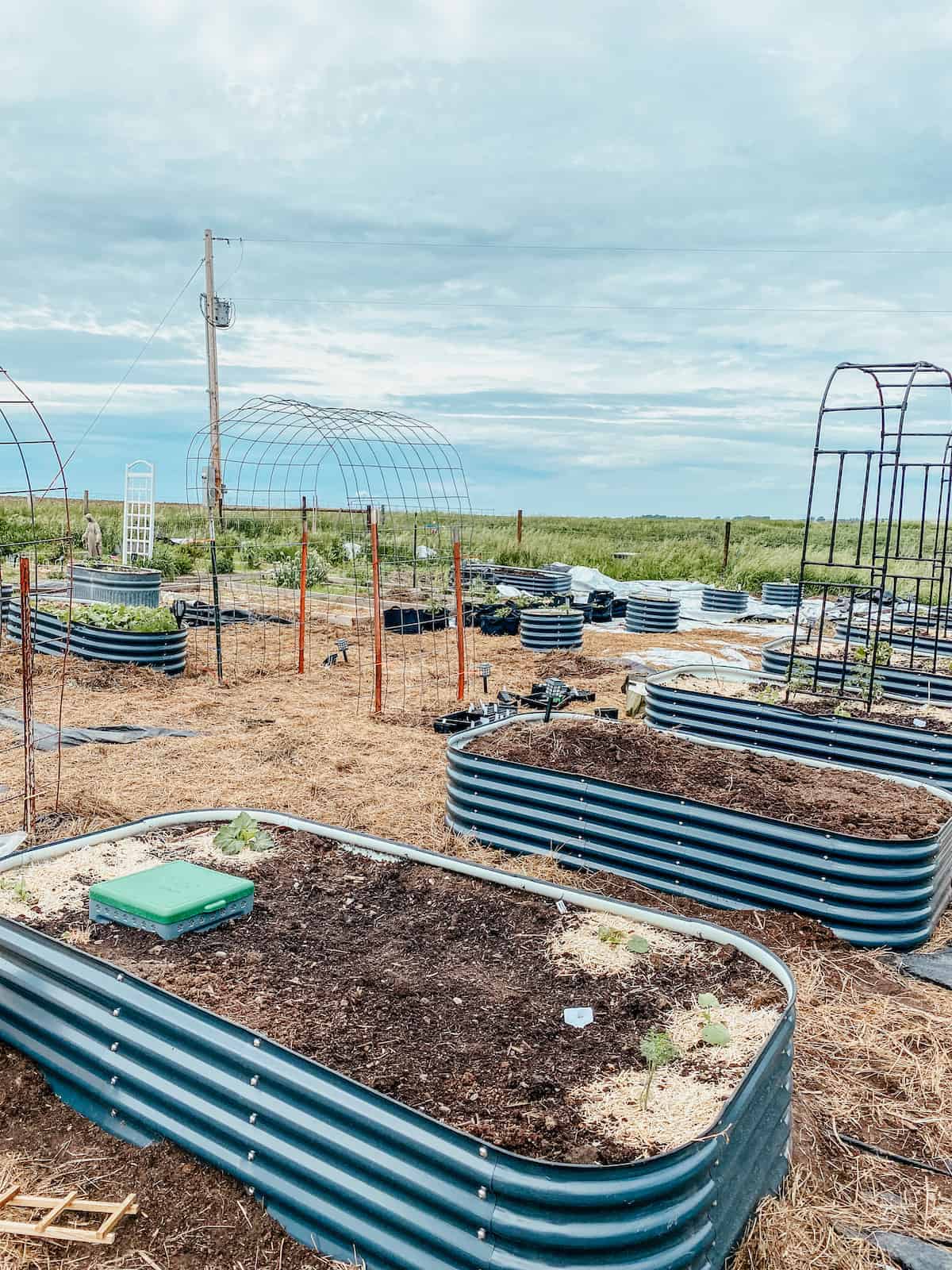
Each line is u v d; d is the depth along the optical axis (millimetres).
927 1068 3891
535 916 4121
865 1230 3014
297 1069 2855
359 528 24406
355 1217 2672
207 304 25094
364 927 4008
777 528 53812
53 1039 3418
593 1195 2369
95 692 10031
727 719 7574
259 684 10906
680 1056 3109
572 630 13742
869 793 5832
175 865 4305
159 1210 2857
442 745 8406
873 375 7996
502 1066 3043
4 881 4293
